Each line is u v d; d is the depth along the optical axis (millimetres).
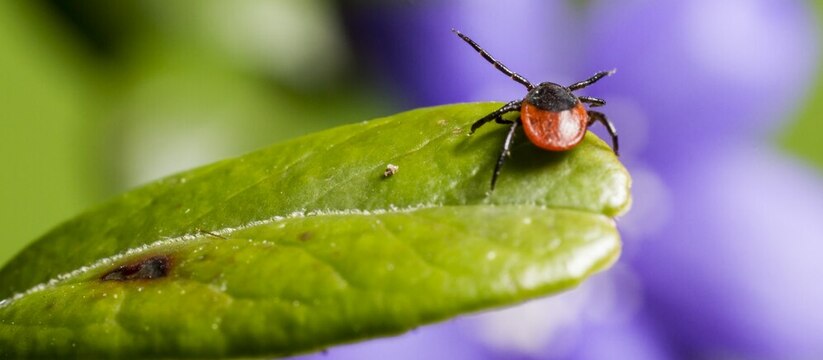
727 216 101
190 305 60
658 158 102
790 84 99
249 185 65
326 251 60
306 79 94
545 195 61
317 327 58
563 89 65
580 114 64
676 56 99
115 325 60
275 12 93
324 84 94
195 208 65
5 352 62
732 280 99
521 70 98
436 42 95
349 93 95
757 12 99
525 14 98
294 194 64
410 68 96
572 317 99
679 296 101
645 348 101
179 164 91
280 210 63
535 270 58
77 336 61
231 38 92
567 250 58
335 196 63
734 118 101
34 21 96
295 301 59
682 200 102
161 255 62
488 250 59
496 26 97
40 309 62
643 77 100
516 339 98
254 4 92
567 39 100
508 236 59
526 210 60
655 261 101
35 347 62
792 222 100
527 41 98
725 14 99
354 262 59
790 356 99
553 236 59
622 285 101
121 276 62
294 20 93
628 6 100
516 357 97
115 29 91
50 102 109
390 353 92
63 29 92
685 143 102
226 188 65
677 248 101
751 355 100
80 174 98
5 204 108
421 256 59
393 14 94
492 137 63
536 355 98
